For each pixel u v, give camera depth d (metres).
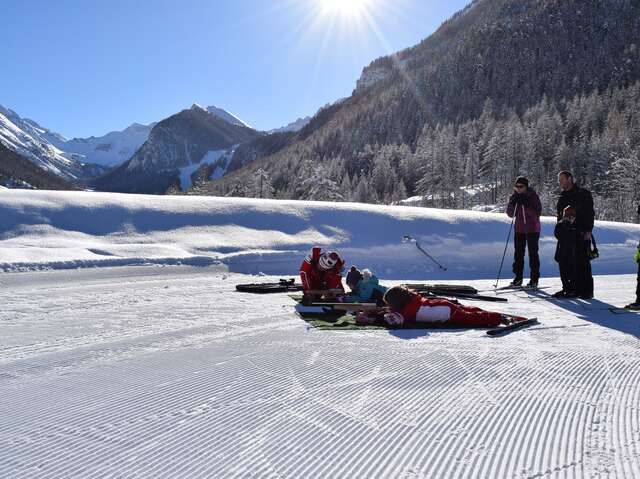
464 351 5.07
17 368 4.37
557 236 8.73
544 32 188.00
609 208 59.03
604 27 183.38
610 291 9.55
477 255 13.44
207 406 3.54
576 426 3.26
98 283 8.92
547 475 2.60
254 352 4.93
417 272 12.04
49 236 11.15
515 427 3.23
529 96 157.62
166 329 5.84
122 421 3.28
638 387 4.04
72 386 3.93
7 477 2.57
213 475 2.60
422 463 2.75
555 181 69.00
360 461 2.77
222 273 10.52
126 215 12.54
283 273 11.05
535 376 4.29
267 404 3.59
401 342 5.42
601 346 5.34
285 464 2.73
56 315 6.50
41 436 3.05
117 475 2.60
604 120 99.44
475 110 158.38
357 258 12.42
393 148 116.25
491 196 74.19
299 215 13.95
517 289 9.51
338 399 3.70
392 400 3.70
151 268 10.21
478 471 2.65
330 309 7.17
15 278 8.76
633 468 2.68
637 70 152.25
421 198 74.00
